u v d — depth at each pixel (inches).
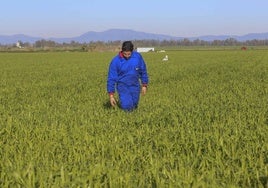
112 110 455.8
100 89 755.4
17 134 324.5
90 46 6181.1
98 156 251.3
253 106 477.1
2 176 207.9
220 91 679.1
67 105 536.1
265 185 199.8
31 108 505.7
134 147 271.9
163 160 239.9
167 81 937.5
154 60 2258.9
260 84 778.2
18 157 250.2
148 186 197.8
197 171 221.3
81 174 208.8
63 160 250.1
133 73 454.0
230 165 231.3
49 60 2568.9
